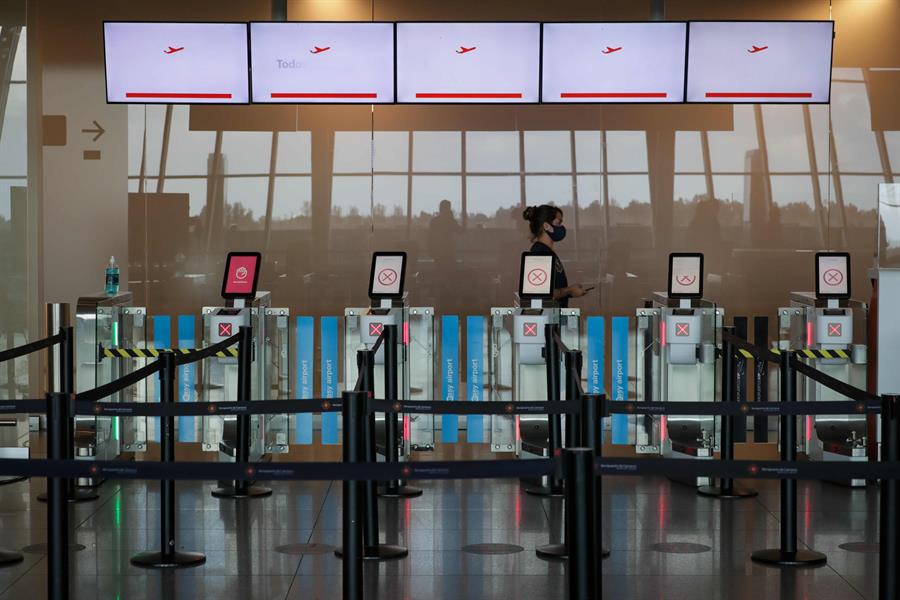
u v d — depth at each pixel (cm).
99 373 819
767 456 885
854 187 1054
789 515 600
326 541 643
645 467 432
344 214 1067
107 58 898
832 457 825
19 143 1071
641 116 1059
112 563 599
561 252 1063
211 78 898
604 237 1062
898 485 448
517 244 1063
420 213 1065
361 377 545
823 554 613
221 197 1071
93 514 709
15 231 1073
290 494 765
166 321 949
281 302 1070
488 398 1052
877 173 1053
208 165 1072
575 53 884
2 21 1065
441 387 937
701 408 576
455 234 1064
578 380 549
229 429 865
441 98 894
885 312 793
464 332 1067
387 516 707
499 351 870
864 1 1047
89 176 1073
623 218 1060
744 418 907
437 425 1013
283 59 895
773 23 878
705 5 1045
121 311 858
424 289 1066
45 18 1065
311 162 1067
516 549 629
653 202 1059
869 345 815
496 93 892
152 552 614
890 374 794
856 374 845
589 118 1061
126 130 1072
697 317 816
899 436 456
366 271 1068
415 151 1064
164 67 898
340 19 1054
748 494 757
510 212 1062
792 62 880
